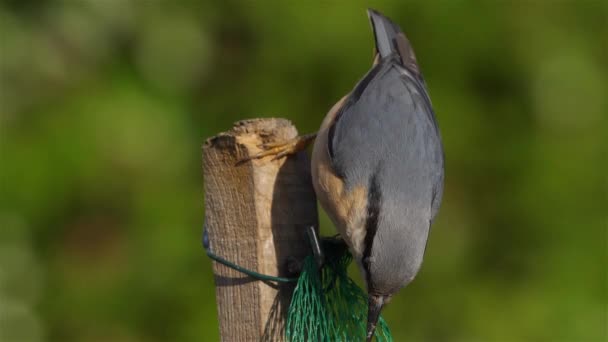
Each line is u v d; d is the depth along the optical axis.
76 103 11.37
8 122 11.27
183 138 11.66
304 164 6.96
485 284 11.90
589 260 11.84
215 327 11.15
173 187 11.52
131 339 11.36
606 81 12.05
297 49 11.62
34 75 11.49
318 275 6.76
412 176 7.33
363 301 7.20
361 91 7.90
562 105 11.96
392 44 8.59
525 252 11.98
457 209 11.98
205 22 12.00
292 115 11.83
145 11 11.85
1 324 11.27
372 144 7.44
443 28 11.78
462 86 11.92
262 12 11.75
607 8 12.08
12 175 11.06
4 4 11.48
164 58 11.84
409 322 11.73
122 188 11.38
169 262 11.34
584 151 12.00
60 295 11.46
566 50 11.92
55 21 11.54
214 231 6.77
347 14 11.52
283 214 6.76
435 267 11.84
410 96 7.79
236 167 6.68
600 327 11.58
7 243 11.26
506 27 11.87
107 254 11.56
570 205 11.93
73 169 11.12
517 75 11.91
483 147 11.94
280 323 6.67
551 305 11.67
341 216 7.40
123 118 11.26
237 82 12.10
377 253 7.18
